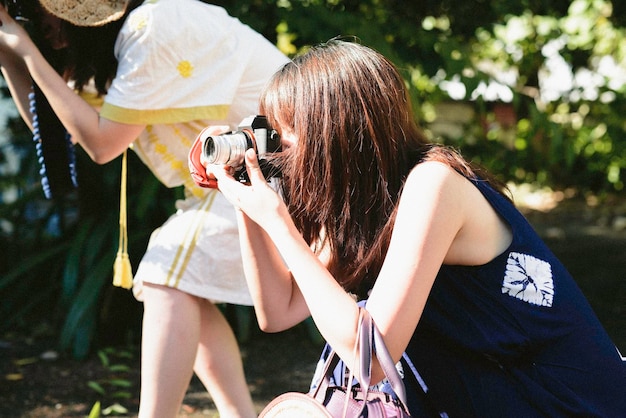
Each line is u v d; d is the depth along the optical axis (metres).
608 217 9.38
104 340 4.41
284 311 2.06
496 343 1.72
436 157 1.71
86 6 2.49
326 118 1.72
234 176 1.84
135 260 4.47
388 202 1.74
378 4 5.34
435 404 1.78
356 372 1.62
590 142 10.98
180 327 2.56
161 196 4.56
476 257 1.72
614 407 1.76
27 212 5.44
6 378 3.89
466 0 5.50
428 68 4.90
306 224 1.86
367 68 1.75
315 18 4.67
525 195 10.98
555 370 1.74
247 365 4.12
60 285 4.79
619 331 4.82
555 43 9.30
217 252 2.58
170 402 2.57
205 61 2.54
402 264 1.64
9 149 5.41
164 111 2.51
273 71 2.69
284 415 1.72
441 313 1.75
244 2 4.54
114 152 2.55
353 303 1.64
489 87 4.86
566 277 1.79
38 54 2.49
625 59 10.31
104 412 3.47
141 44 2.47
